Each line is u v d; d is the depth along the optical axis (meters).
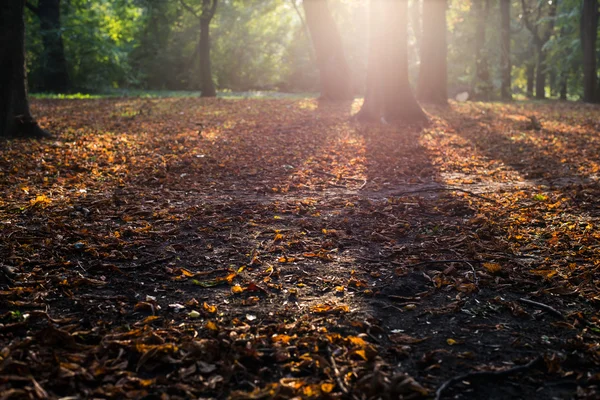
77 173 8.36
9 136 11.59
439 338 3.44
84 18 35.19
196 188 7.62
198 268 4.60
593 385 2.91
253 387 2.86
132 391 2.77
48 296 3.95
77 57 36.75
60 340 3.23
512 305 3.86
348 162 9.70
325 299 3.99
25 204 6.36
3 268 4.28
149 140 11.73
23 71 11.83
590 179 8.41
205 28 29.17
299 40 49.75
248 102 23.11
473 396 2.82
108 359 3.06
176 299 3.97
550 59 37.50
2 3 11.46
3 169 8.34
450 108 21.19
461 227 5.72
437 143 12.02
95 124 14.59
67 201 6.61
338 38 24.02
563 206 6.56
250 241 5.29
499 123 16.06
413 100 15.30
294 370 3.00
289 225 5.84
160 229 5.59
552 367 3.05
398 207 6.57
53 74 33.09
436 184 8.12
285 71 49.56
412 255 4.94
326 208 6.59
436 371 3.05
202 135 12.70
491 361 3.16
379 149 11.08
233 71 47.66
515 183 8.22
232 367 2.96
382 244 5.25
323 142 11.90
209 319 3.63
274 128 14.12
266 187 7.66
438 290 4.19
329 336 3.34
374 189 7.72
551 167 9.46
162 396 2.72
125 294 4.04
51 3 32.62
